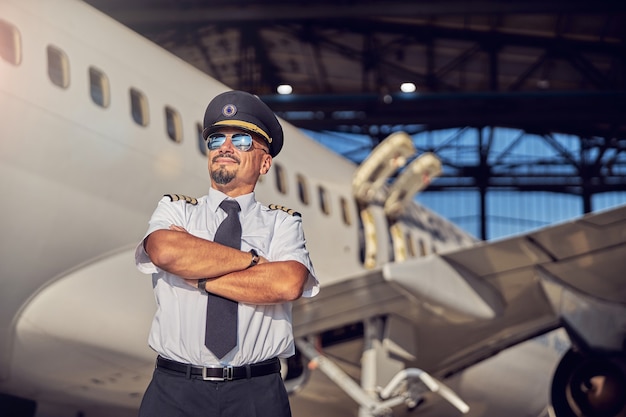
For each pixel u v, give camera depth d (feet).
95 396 25.57
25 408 24.73
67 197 21.85
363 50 73.31
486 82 76.95
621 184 97.50
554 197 103.30
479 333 29.76
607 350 27.58
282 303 9.54
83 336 22.95
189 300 9.55
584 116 76.69
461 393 34.96
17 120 20.65
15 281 21.24
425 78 74.69
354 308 27.45
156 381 9.58
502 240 26.27
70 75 22.44
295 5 60.34
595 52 70.28
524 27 68.59
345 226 36.29
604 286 27.81
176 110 26.37
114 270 23.26
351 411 31.48
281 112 77.87
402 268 25.67
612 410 27.43
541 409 39.99
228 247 9.50
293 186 33.65
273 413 9.60
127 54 25.30
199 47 70.69
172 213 9.91
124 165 23.58
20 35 21.26
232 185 10.03
